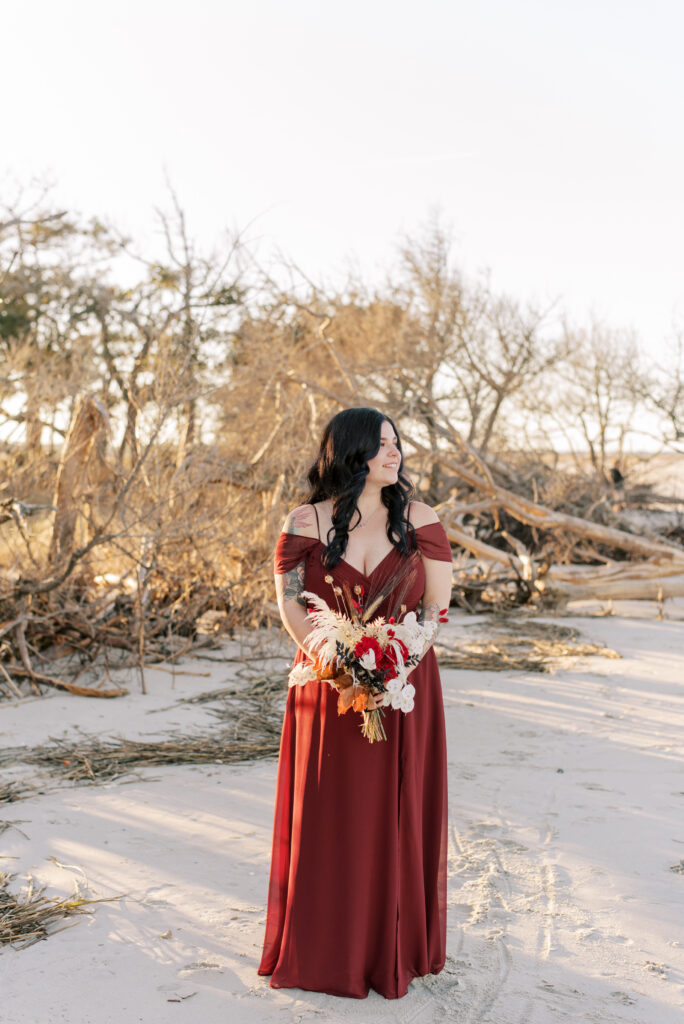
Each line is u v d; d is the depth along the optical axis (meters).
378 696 2.89
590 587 14.06
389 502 3.14
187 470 9.36
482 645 9.86
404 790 3.00
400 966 2.95
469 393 24.80
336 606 3.08
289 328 14.64
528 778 5.24
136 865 3.94
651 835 4.31
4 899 3.57
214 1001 2.87
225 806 4.72
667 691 7.67
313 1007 2.85
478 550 13.64
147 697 7.18
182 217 11.01
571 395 25.27
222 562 9.48
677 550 14.23
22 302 23.59
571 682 8.05
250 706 6.95
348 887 2.94
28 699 6.95
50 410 10.73
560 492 18.02
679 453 24.92
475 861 4.02
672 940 3.29
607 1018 2.77
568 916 3.48
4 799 4.75
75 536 8.75
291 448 10.02
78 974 3.04
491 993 2.93
